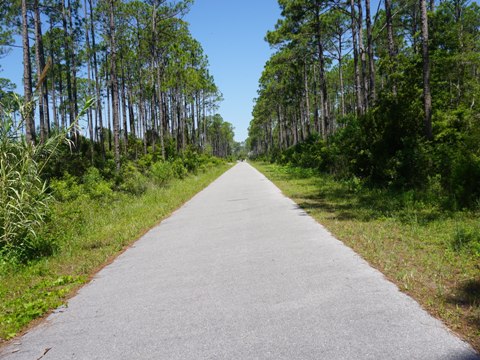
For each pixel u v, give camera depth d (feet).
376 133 45.37
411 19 87.81
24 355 10.66
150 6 86.89
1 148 21.40
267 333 10.77
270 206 37.86
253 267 17.48
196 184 69.26
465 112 43.62
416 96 43.83
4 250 20.92
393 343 9.70
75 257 22.31
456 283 13.84
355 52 79.30
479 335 9.91
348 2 79.77
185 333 11.20
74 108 97.45
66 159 51.80
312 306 12.45
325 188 49.83
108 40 99.25
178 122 131.85
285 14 93.97
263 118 237.66
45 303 14.58
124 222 32.48
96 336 11.50
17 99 22.07
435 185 34.60
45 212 24.26
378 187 43.73
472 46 70.18
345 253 18.78
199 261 19.30
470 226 22.18
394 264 16.49
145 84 129.18
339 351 9.48
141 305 13.83
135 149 107.76
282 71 138.72
